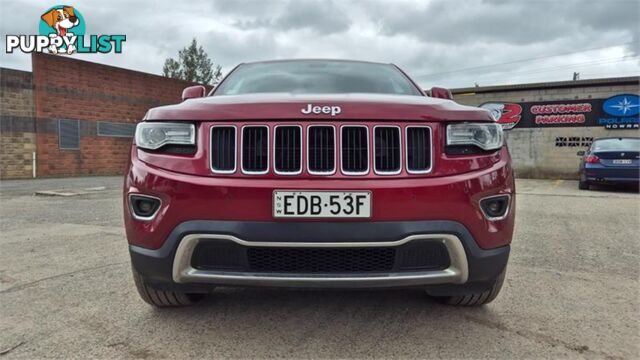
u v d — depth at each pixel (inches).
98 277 131.4
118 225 214.5
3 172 561.6
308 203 78.5
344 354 84.1
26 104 580.1
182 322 98.6
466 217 80.7
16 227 209.3
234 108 82.6
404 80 131.3
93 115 655.1
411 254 81.0
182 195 80.0
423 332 93.8
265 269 81.5
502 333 93.7
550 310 106.7
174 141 83.4
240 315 102.3
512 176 88.1
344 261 81.0
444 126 83.8
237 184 79.0
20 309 106.6
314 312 104.1
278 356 83.3
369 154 81.1
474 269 82.4
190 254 81.0
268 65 138.6
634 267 144.5
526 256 158.4
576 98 644.1
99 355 83.7
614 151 402.3
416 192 79.3
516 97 677.3
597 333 94.1
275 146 80.9
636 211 270.1
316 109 81.4
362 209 78.4
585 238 189.0
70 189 406.6
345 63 140.3
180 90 781.3
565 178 655.1
